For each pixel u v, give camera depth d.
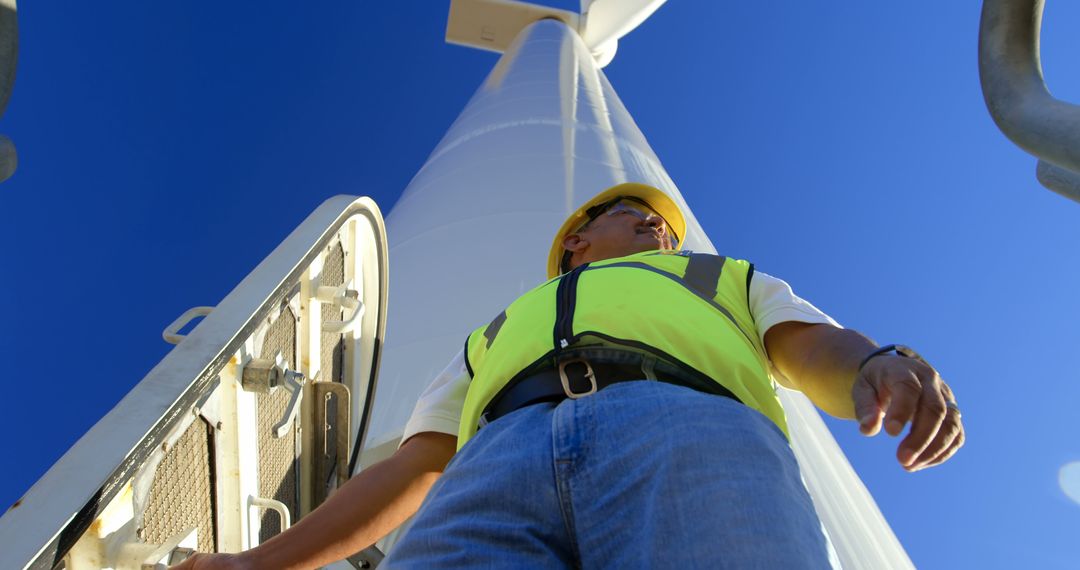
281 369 2.74
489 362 2.26
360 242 3.65
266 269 2.79
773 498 1.61
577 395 1.98
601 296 2.22
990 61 1.88
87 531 2.04
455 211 7.95
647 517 1.64
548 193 7.84
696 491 1.63
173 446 2.35
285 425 2.84
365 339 4.02
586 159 8.93
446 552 1.68
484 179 8.55
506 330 2.34
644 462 1.72
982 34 1.92
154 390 2.22
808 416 5.60
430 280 6.74
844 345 2.10
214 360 2.40
